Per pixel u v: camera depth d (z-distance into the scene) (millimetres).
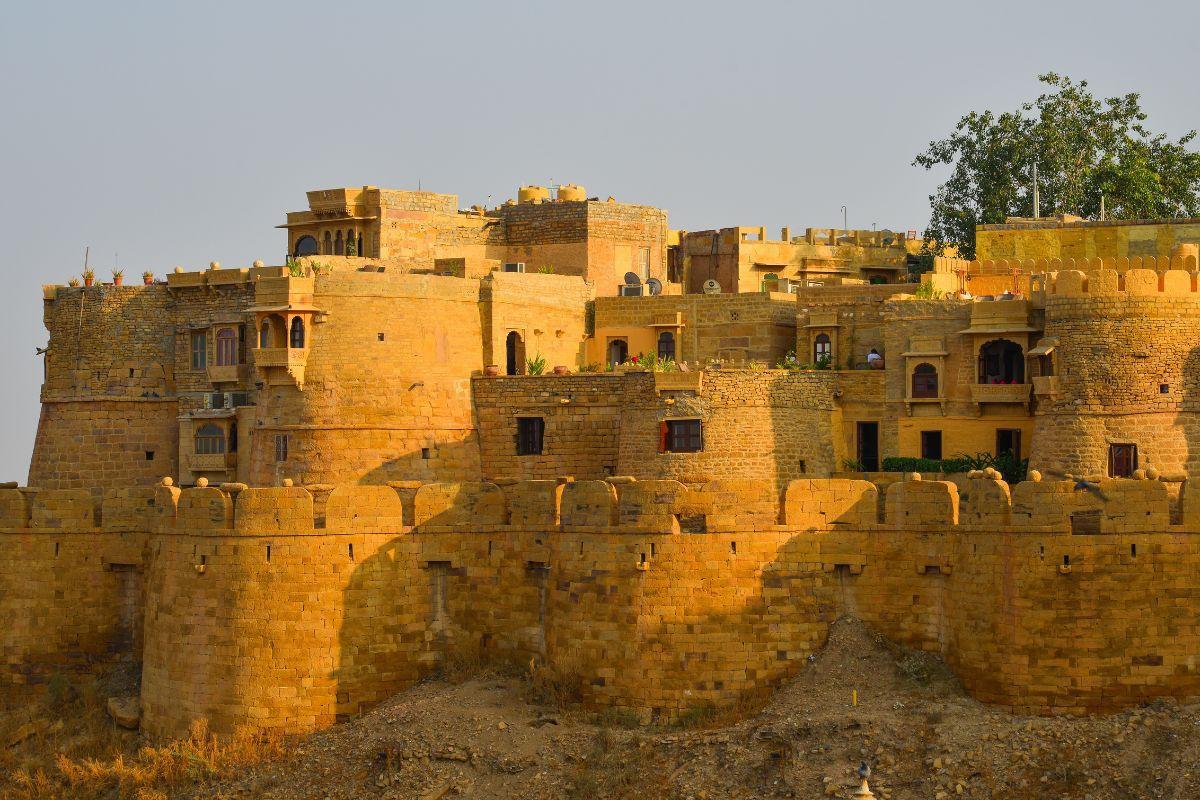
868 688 58969
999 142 91062
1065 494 56906
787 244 90812
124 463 80250
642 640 60125
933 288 74125
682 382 70500
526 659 63062
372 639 62969
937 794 54375
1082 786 53781
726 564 60094
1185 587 56469
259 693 61906
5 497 68875
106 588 68938
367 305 72750
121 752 64562
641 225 88062
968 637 58438
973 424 69875
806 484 60812
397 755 59719
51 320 81500
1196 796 52688
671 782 57188
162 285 80625
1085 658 56469
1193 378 65938
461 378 74250
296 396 72500
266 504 62375
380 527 63375
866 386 72312
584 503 61562
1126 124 91625
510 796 57969
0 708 68250
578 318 80875
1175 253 74562
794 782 55875
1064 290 66812
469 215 87812
